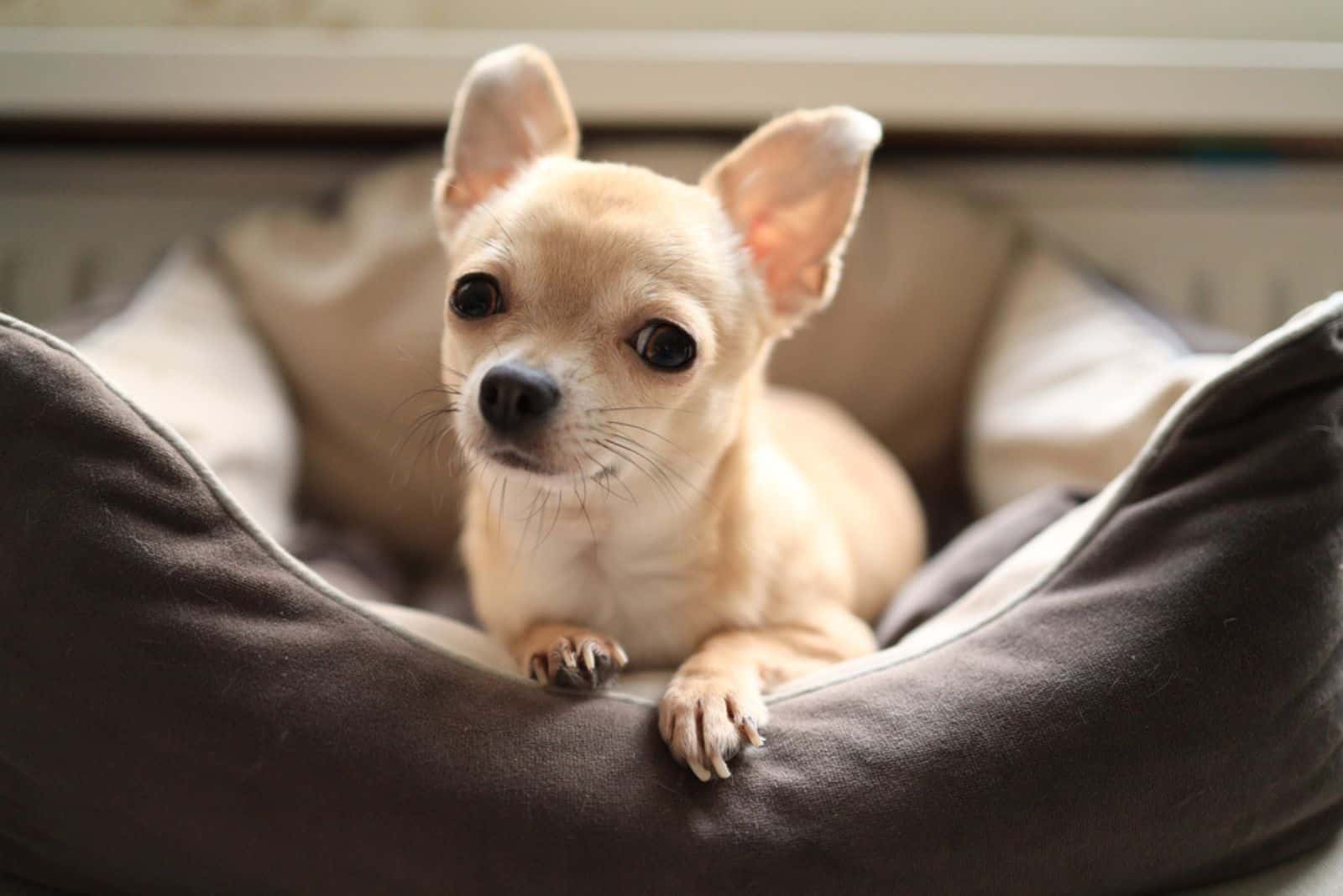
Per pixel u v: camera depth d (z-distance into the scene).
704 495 0.41
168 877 0.36
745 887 0.34
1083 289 0.57
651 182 0.40
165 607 0.35
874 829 0.35
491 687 0.37
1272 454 0.37
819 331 0.59
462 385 0.39
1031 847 0.35
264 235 0.57
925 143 0.62
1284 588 0.36
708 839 0.34
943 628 0.40
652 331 0.38
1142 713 0.36
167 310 0.54
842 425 0.55
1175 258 0.62
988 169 0.62
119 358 0.50
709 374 0.40
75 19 0.60
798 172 0.42
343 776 0.35
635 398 0.38
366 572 0.53
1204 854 0.36
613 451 0.38
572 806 0.34
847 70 0.58
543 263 0.38
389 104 0.58
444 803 0.34
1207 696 0.36
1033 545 0.42
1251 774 0.36
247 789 0.35
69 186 0.61
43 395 0.36
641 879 0.34
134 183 0.61
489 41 0.58
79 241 0.61
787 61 0.58
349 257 0.57
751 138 0.42
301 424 0.57
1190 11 0.63
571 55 0.57
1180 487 0.38
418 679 0.36
